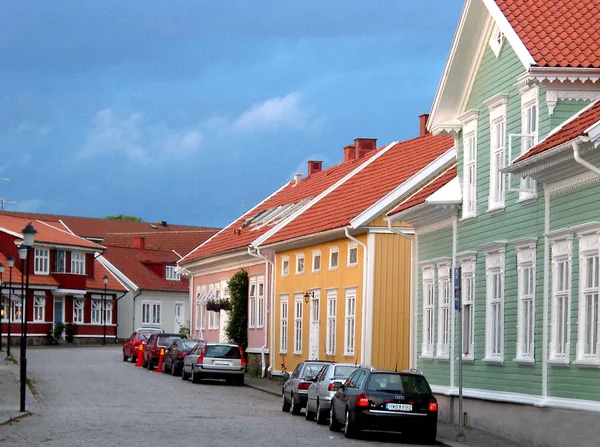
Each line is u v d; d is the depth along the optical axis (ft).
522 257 88.53
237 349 161.38
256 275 187.62
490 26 95.20
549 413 81.46
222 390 148.36
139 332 222.07
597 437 73.36
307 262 158.71
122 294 335.06
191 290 239.30
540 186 85.40
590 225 75.61
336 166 199.82
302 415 110.42
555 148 75.31
